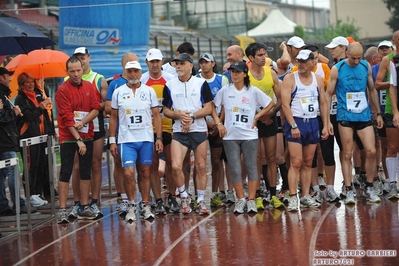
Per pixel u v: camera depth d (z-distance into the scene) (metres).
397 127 13.43
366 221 11.75
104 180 20.42
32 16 34.47
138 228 12.38
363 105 13.30
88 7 23.50
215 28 47.59
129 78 12.86
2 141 14.08
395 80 13.48
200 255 10.14
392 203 13.34
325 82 14.30
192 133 12.98
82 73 13.45
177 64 12.93
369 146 13.48
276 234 11.17
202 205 13.19
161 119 13.34
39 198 15.58
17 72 17.12
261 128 13.50
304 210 13.09
